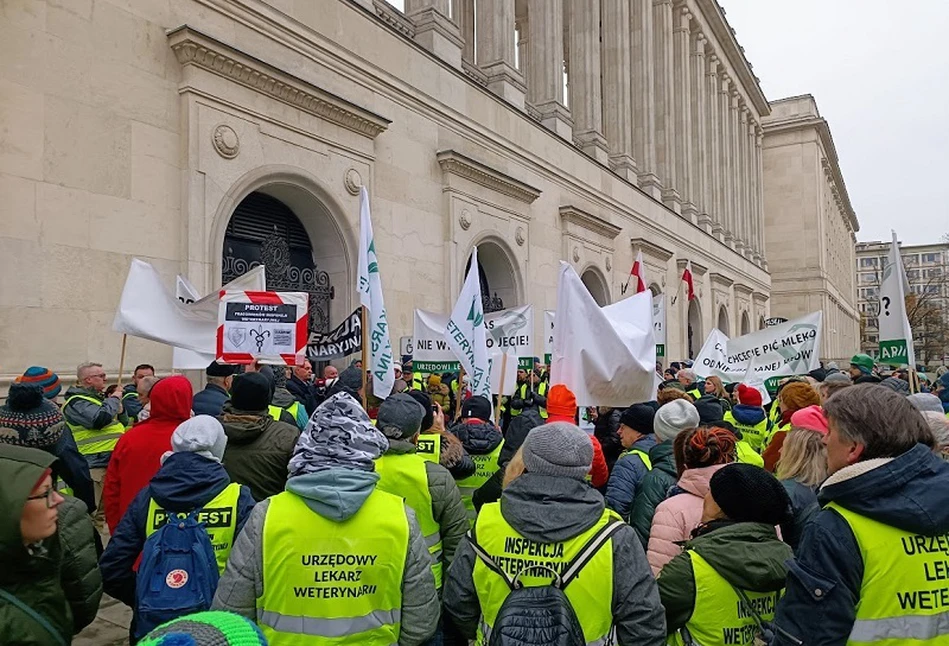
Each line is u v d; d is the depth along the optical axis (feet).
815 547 7.22
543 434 8.16
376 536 8.14
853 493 7.11
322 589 7.93
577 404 17.53
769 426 23.36
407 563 8.36
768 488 8.75
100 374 21.98
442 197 47.70
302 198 37.35
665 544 10.71
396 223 43.16
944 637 6.89
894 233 26.16
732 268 122.21
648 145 88.63
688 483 11.16
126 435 13.58
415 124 45.44
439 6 50.57
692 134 110.93
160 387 13.62
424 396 14.92
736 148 135.64
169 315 22.38
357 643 7.96
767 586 8.29
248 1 33.83
